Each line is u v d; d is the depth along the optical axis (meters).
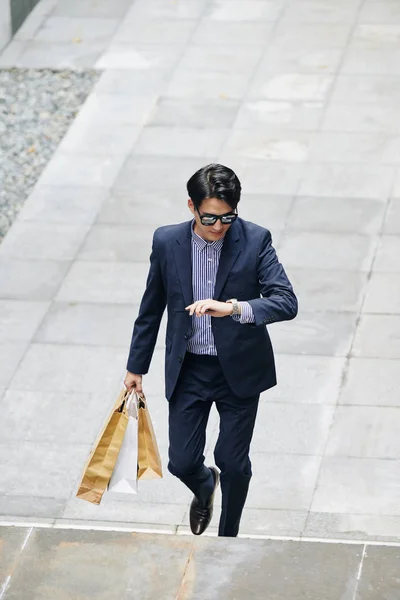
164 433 23.81
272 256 15.80
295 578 14.59
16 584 14.77
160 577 14.76
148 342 16.88
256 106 38.41
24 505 22.00
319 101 38.44
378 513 21.19
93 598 14.50
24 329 27.83
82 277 29.91
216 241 15.68
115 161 35.69
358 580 14.46
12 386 25.70
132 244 31.31
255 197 32.91
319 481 22.12
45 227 32.44
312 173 34.06
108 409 24.80
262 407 24.34
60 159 36.06
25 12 45.91
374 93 38.84
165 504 21.81
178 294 16.00
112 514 21.59
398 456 22.75
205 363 16.55
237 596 14.36
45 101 39.75
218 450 17.19
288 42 43.00
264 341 16.50
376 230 31.05
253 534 20.75
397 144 35.53
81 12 46.62
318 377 25.31
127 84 40.56
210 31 44.34
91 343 27.14
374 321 27.22
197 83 40.25
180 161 35.38
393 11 45.28
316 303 28.03
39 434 24.08
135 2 47.47
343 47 42.34
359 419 23.91
